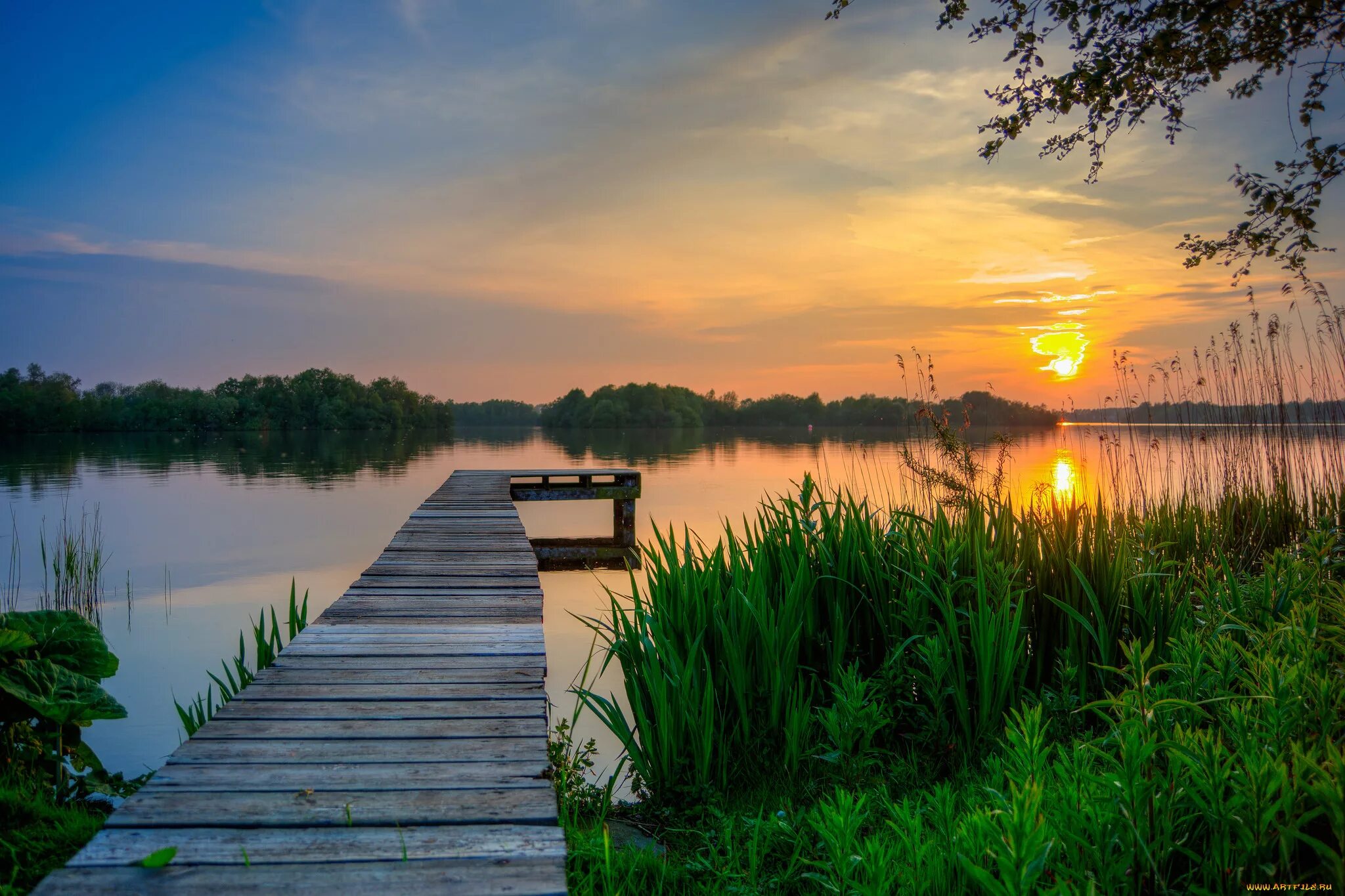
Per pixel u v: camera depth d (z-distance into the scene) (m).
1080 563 3.79
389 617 4.30
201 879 1.77
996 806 2.17
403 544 6.80
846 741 3.14
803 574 3.80
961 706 3.39
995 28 6.30
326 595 8.98
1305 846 1.82
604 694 5.51
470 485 12.09
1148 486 7.29
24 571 10.28
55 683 3.02
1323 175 5.49
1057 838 1.85
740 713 3.52
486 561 6.04
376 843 1.96
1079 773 2.11
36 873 2.25
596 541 12.13
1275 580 3.38
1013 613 3.74
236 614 8.17
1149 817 1.85
